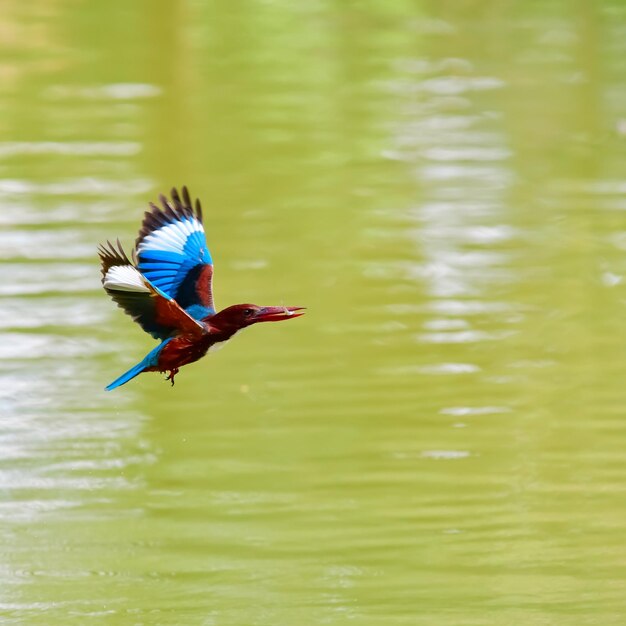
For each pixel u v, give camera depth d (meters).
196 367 14.43
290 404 13.47
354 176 20.97
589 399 13.49
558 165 21.61
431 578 10.27
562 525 11.06
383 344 14.89
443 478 11.91
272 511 11.32
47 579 10.23
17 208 18.80
